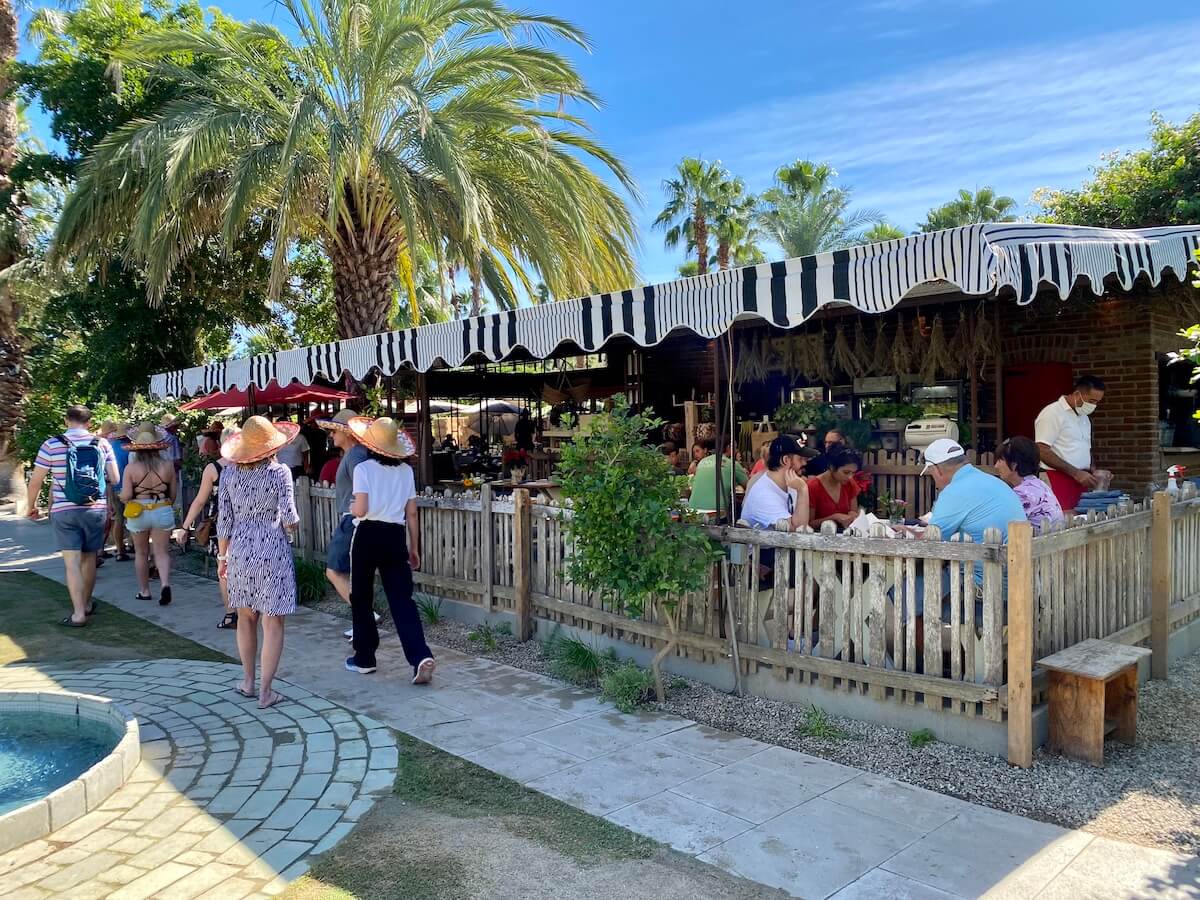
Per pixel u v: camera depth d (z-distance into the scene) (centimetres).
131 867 350
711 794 414
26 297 1659
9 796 432
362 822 390
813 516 668
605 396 1459
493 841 371
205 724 519
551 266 1360
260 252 1695
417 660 589
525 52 1269
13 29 1661
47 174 1612
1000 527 472
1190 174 1309
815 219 3300
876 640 486
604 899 325
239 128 1265
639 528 532
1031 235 464
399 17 1216
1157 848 356
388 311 1467
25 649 711
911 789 416
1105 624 536
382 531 607
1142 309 886
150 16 1673
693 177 3556
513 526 711
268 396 1299
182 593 945
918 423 887
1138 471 894
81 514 793
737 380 1005
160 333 1648
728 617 555
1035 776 422
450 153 1152
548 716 529
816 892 327
